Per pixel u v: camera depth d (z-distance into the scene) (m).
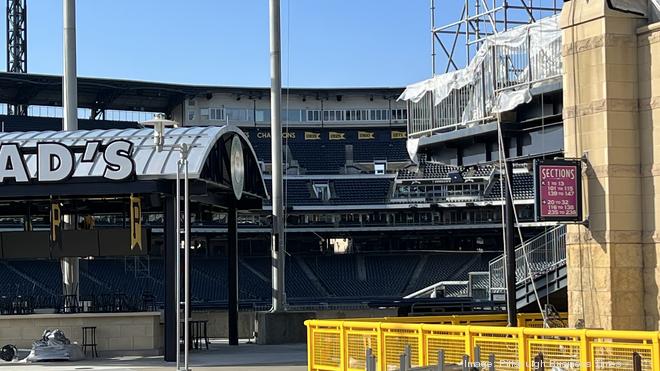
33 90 94.44
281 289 42.28
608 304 23.52
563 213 23.95
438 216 91.38
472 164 35.81
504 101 31.25
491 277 38.75
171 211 32.59
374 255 93.81
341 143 104.75
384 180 97.06
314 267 91.81
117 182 32.31
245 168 39.66
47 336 33.00
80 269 84.81
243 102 104.44
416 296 53.88
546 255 36.16
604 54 23.84
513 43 31.70
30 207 40.78
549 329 18.03
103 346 34.47
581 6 24.58
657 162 23.38
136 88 97.12
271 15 43.56
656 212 23.39
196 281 86.38
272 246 42.62
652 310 23.47
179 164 27.69
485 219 89.81
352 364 22.81
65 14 41.91
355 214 92.75
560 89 29.47
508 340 18.86
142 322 34.62
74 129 41.66
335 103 105.12
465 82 34.59
